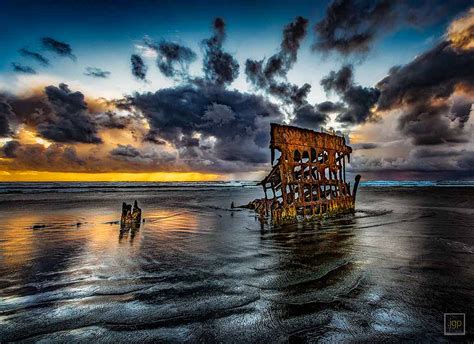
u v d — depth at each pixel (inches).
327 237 435.5
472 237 430.9
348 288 226.1
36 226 530.3
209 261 306.5
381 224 561.0
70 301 204.1
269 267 283.0
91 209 860.0
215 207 982.4
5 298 209.6
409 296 211.3
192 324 170.4
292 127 559.5
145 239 428.5
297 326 168.4
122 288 228.8
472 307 194.4
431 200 1266.0
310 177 599.2
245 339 155.0
